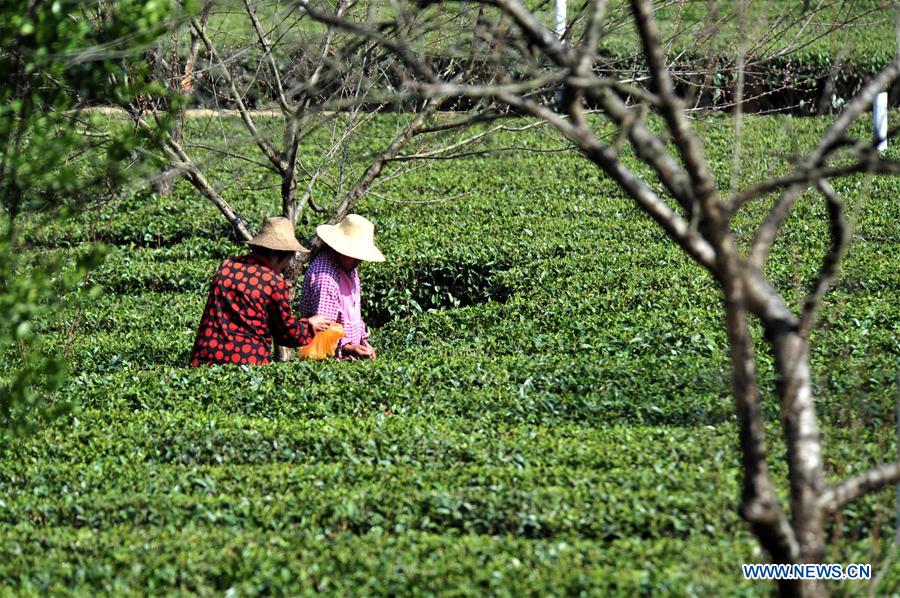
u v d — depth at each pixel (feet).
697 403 68.39
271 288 76.89
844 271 94.94
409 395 72.74
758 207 110.11
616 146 45.27
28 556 53.11
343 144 98.99
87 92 59.93
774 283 93.56
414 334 90.58
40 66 54.03
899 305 86.79
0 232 58.54
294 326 77.71
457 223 119.03
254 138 73.41
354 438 65.05
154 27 53.67
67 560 52.95
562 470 59.41
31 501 59.36
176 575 51.31
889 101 151.02
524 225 116.78
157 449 65.62
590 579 48.93
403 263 104.94
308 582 50.29
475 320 91.91
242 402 72.18
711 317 86.43
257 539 53.98
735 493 56.34
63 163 68.90
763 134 139.54
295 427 66.95
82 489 60.59
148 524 56.75
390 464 62.23
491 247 108.47
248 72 104.63
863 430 62.75
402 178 135.64
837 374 70.90
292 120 65.72
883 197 117.80
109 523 56.90
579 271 101.35
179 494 58.75
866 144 43.62
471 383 74.59
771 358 75.20
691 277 96.99
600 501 56.03
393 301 103.40
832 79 61.67
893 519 54.24
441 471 60.85
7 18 51.47
